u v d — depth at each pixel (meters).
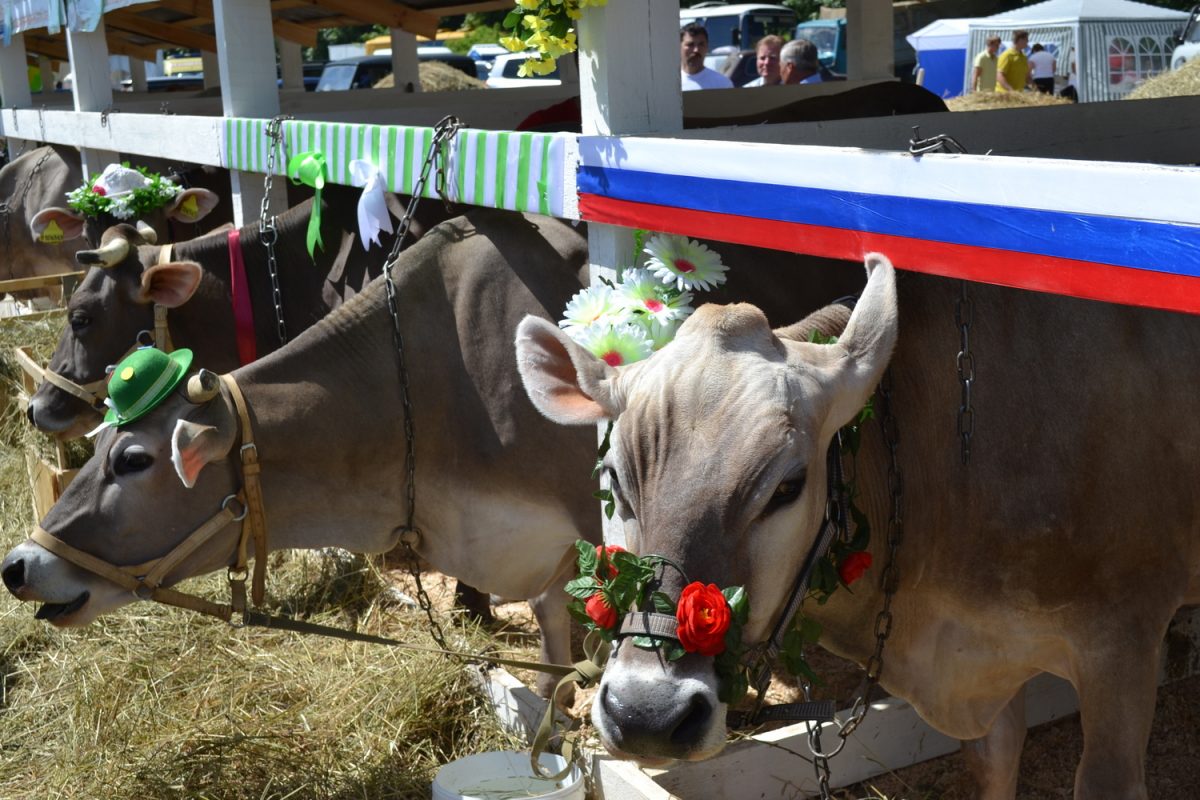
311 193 6.10
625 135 2.92
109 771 3.79
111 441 3.41
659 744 2.01
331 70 21.27
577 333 2.71
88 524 3.41
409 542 3.81
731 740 3.52
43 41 12.82
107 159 7.36
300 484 3.58
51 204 8.74
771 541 2.09
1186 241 1.74
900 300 2.70
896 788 3.55
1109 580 2.64
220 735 3.91
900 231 2.23
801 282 3.33
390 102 7.39
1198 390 2.69
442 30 34.28
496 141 3.34
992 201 2.04
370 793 3.62
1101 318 2.67
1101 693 2.67
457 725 3.99
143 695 4.22
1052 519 2.60
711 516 2.04
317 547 3.71
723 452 2.05
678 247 2.83
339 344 3.63
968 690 2.87
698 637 1.96
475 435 3.63
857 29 7.19
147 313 4.94
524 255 3.62
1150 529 2.65
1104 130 3.93
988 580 2.68
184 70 29.08
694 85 9.67
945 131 3.49
